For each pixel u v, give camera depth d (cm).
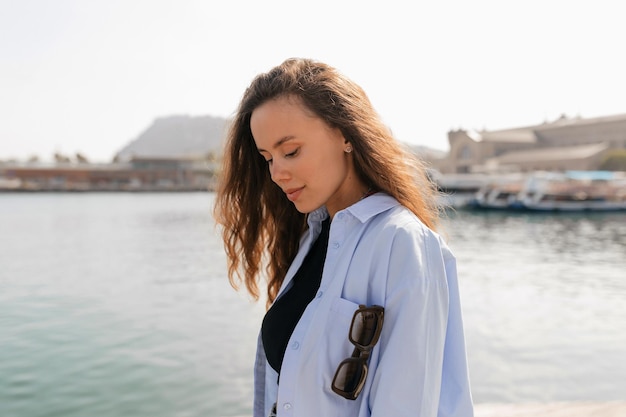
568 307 1199
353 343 113
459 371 126
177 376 730
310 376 118
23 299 1316
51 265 1955
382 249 118
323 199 128
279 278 173
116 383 711
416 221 121
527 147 10869
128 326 1011
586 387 691
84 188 12988
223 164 165
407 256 115
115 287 1475
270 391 142
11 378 737
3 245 2702
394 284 115
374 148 125
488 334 951
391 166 127
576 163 8994
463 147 10562
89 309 1180
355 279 120
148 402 648
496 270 1844
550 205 5175
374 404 112
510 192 5506
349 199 135
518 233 3356
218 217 170
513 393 673
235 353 827
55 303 1258
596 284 1541
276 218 168
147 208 6725
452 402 124
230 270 173
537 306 1212
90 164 13962
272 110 122
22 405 647
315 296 126
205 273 1712
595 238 3048
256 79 128
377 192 133
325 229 142
